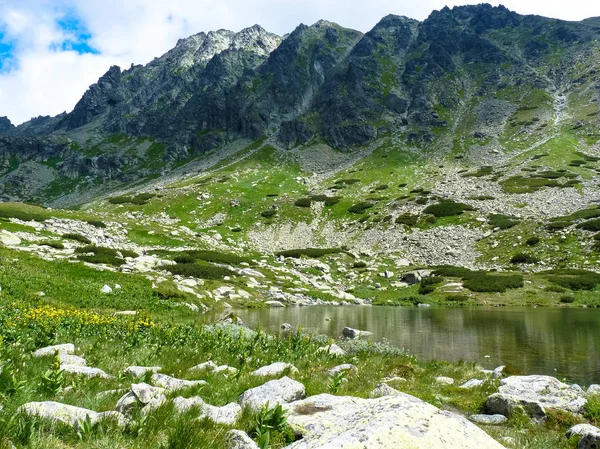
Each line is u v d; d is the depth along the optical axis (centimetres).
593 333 2589
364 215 9056
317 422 612
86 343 1416
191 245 7062
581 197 7975
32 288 2825
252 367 1241
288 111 19638
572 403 1029
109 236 6391
